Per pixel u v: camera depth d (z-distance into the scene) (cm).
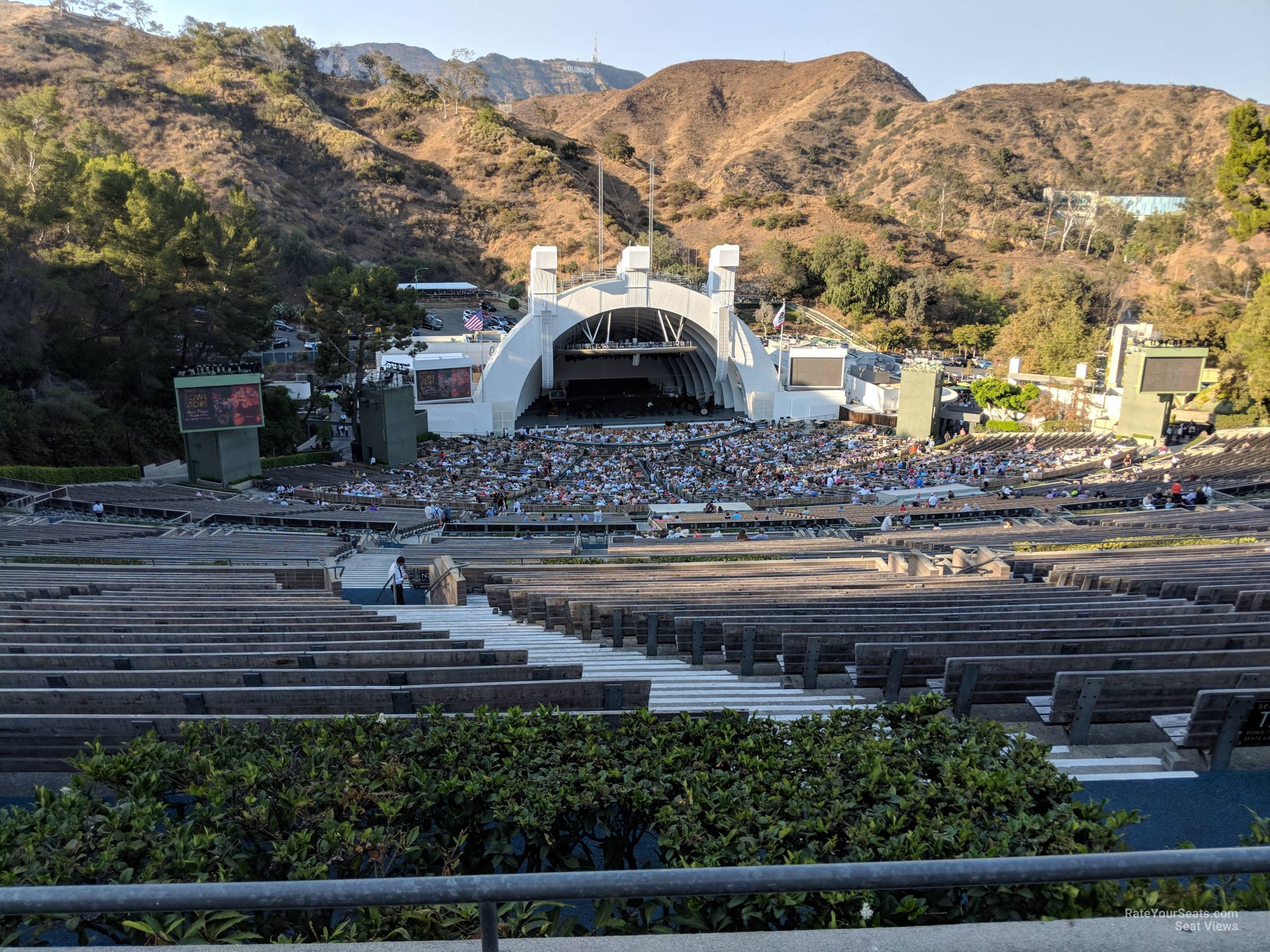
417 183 14275
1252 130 7681
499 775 518
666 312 7506
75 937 460
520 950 294
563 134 19400
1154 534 2520
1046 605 1188
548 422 7719
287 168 13738
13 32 14150
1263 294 5741
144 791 502
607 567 2184
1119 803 681
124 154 5628
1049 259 12838
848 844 451
